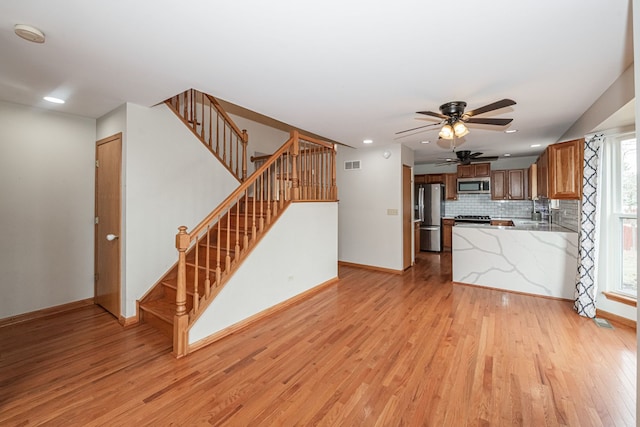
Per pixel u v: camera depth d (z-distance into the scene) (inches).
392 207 206.8
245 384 80.7
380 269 212.4
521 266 159.8
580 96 111.2
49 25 64.3
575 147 135.4
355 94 108.1
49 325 118.0
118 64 83.1
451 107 115.2
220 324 108.8
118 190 121.4
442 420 67.3
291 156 159.0
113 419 67.7
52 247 129.0
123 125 117.6
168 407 71.6
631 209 120.5
